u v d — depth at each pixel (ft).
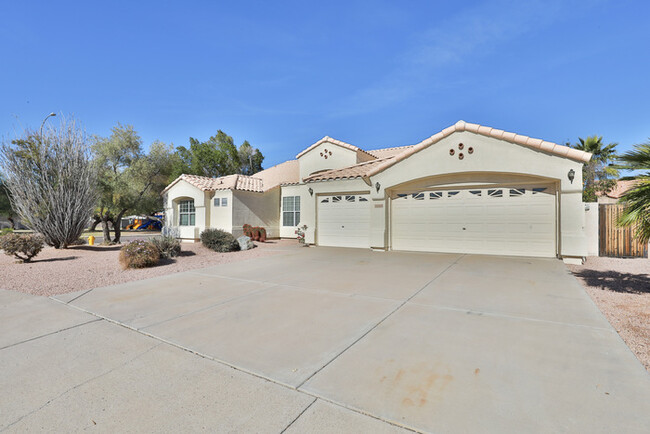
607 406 9.39
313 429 8.74
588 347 13.34
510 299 20.43
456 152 39.01
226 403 10.03
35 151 45.34
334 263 35.53
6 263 38.27
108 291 24.47
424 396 10.10
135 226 152.25
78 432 8.84
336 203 52.49
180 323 17.16
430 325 16.08
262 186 68.28
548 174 34.60
